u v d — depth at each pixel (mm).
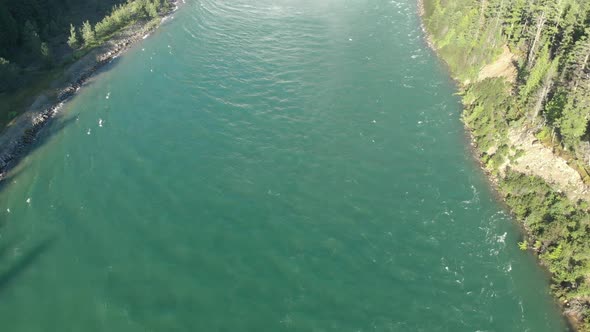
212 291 48969
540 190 59500
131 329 45531
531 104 69000
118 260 52219
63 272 51188
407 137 72812
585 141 60031
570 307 48344
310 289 49562
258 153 68312
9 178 64750
